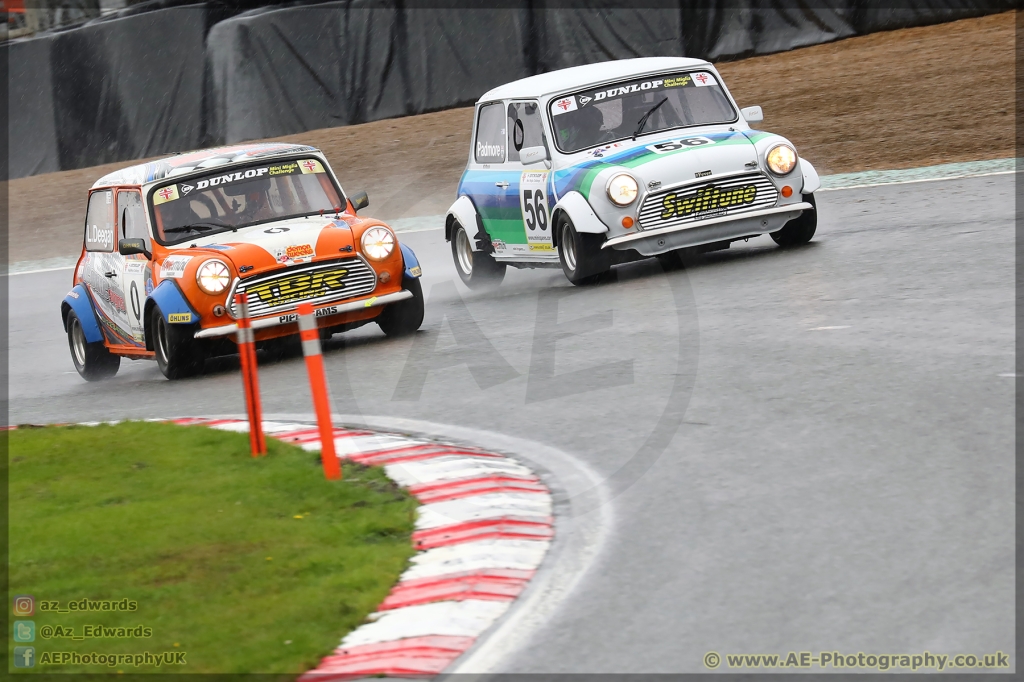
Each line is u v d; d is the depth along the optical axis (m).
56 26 96.19
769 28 85.00
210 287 35.41
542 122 43.47
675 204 39.88
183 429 27.92
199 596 17.80
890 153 63.06
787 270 38.78
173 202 38.41
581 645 15.32
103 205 41.16
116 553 19.77
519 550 18.78
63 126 90.50
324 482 22.81
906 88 73.75
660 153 40.69
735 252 44.12
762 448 22.17
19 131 91.50
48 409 35.34
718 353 29.58
